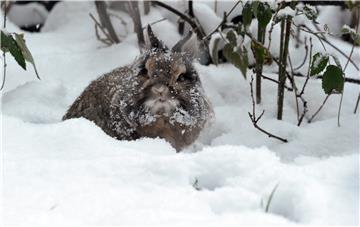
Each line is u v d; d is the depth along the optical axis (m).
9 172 5.40
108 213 4.69
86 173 5.40
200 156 5.68
